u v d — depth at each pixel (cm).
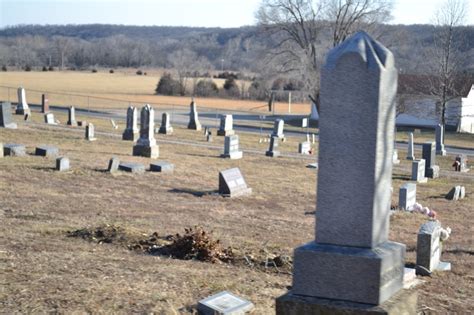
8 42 19262
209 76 12962
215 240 1359
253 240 1488
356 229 606
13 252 1133
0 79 11419
